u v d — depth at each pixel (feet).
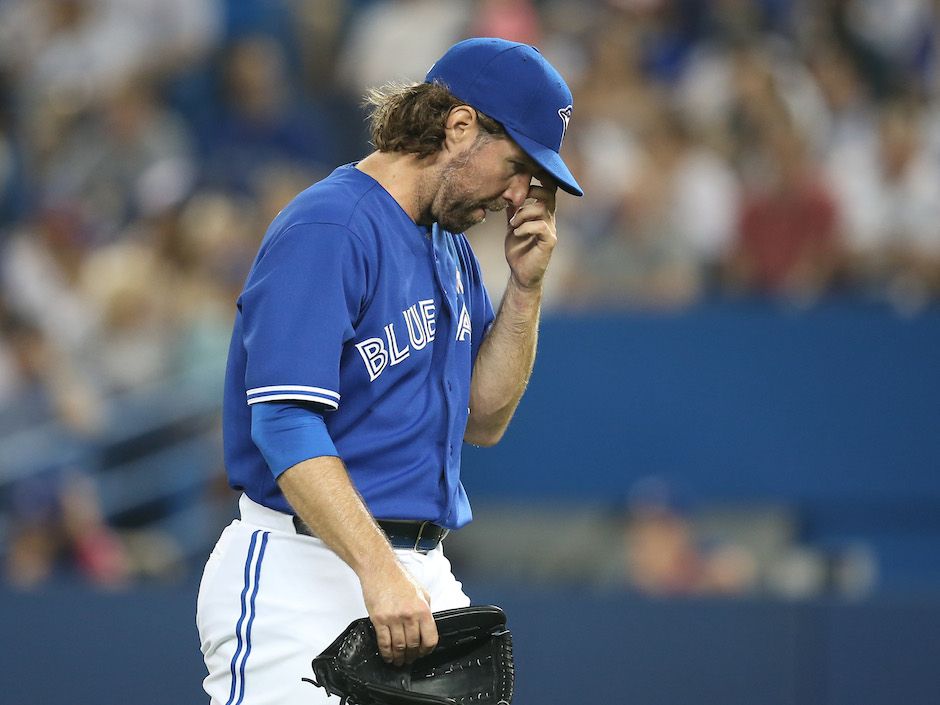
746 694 65.41
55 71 116.67
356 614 37.35
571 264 93.56
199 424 87.66
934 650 64.80
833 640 65.36
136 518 85.05
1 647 67.15
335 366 35.83
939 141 99.04
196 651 66.69
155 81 116.37
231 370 38.55
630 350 87.56
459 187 37.88
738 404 86.99
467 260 41.70
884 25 111.75
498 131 37.65
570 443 87.71
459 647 38.01
